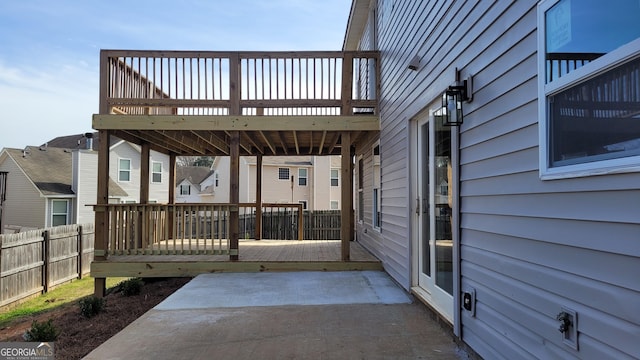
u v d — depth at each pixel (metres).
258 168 9.79
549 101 1.95
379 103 6.58
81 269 10.20
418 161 4.49
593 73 1.64
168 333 3.43
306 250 7.53
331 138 8.04
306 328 3.51
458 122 2.98
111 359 2.90
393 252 5.45
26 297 8.10
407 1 4.85
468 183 2.92
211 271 6.09
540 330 2.03
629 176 1.49
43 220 15.34
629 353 1.48
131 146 18.86
